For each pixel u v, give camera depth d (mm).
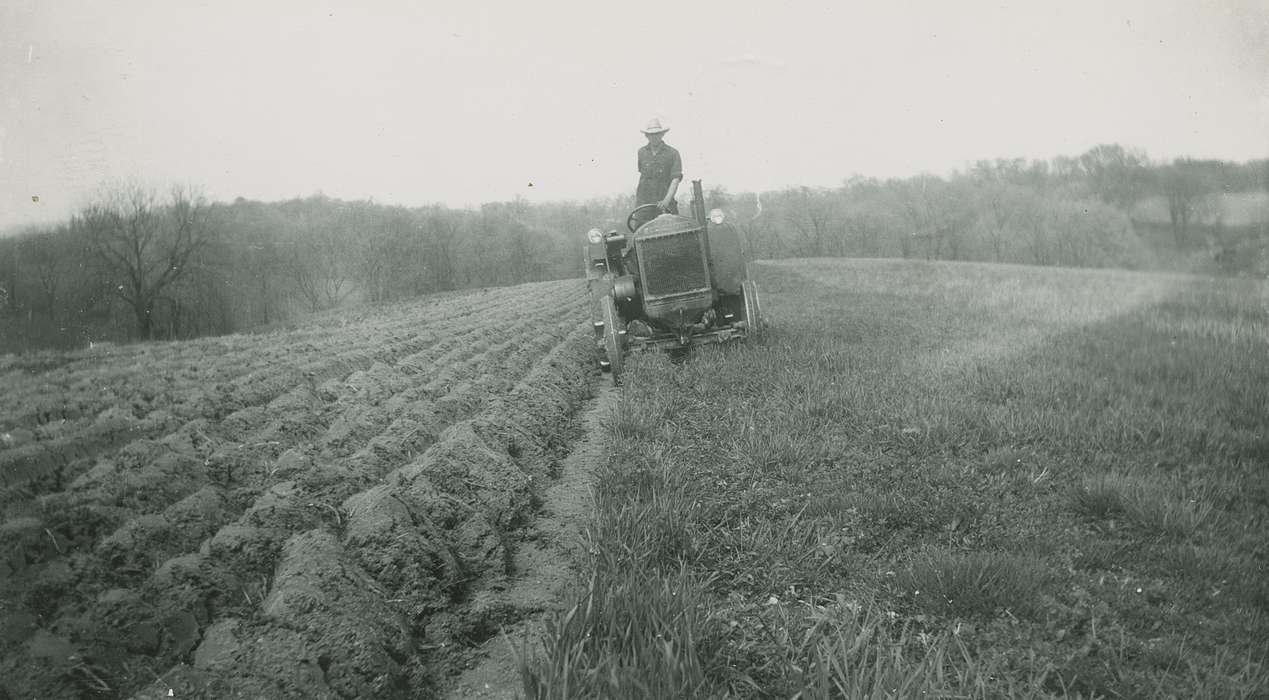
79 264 26125
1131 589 3740
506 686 3279
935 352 9492
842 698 2990
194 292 33875
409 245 53812
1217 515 4441
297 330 19484
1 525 3795
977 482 5246
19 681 2693
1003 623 3496
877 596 3816
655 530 4312
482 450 5613
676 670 2902
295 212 47969
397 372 9656
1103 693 3031
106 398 7828
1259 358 7902
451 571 4023
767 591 3930
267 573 3779
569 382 9977
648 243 9844
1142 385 7461
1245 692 2850
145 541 3877
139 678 2920
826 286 22250
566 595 3760
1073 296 11430
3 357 13461
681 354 10477
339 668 3010
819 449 6031
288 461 5422
